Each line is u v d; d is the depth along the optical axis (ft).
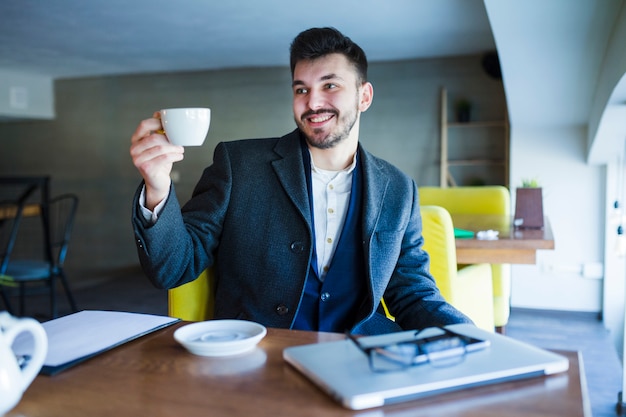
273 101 22.15
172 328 3.50
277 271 4.69
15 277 13.24
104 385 2.64
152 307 16.88
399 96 20.49
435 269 6.46
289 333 3.35
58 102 25.13
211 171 5.08
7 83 23.36
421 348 2.73
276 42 17.70
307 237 4.68
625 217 11.25
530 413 2.31
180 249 4.30
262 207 4.80
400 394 2.40
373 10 14.12
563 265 14.70
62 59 20.51
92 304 17.34
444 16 14.66
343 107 4.67
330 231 4.83
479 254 7.68
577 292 14.67
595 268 14.40
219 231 4.88
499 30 10.87
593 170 14.34
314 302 4.82
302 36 4.70
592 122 13.04
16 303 17.35
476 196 11.35
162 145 3.78
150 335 3.36
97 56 19.97
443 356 2.73
